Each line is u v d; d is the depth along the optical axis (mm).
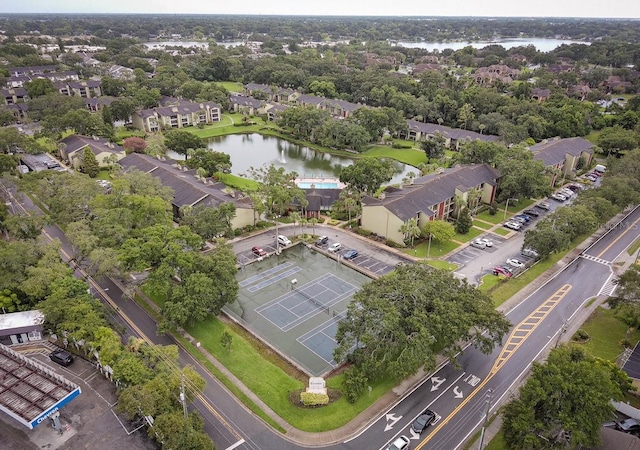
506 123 172125
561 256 97062
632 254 98000
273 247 100125
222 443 51469
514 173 117000
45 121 162375
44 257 74312
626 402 57844
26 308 70875
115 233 80625
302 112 189125
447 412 56406
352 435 52938
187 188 114625
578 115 178500
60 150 149250
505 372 63438
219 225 94062
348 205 111750
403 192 110125
